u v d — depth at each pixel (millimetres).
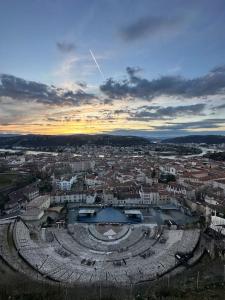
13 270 149875
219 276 128875
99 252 174750
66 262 161750
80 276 147500
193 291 112688
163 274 148500
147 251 173125
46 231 198625
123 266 157750
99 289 126625
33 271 151375
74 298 115375
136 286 132125
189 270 148500
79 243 185625
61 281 142375
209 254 165750
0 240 179125
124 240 189125
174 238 185750
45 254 168625
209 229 196625
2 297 114250
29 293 118938
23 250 170500
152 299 109312
